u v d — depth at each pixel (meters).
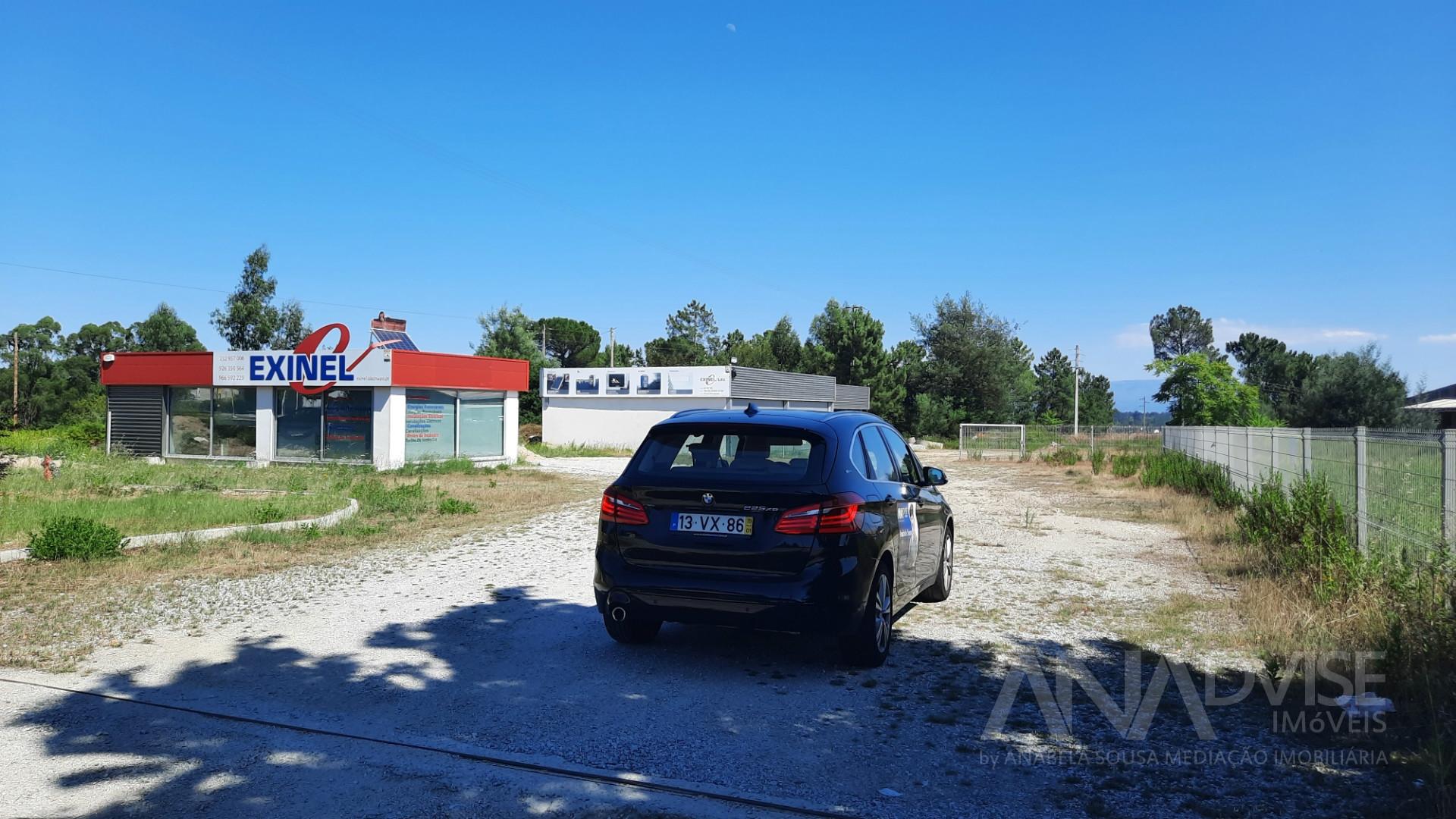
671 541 5.93
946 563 8.47
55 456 23.61
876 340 69.25
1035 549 11.58
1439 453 6.55
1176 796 3.99
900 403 70.94
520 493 19.22
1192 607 7.87
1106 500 18.98
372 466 24.78
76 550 9.67
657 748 4.57
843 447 6.24
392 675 5.80
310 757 4.42
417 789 4.04
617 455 39.50
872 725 4.93
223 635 6.76
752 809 3.87
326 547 11.10
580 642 6.68
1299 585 8.00
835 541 5.68
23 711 5.06
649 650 6.48
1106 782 4.14
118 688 5.49
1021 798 3.98
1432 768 3.95
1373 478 8.26
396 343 27.52
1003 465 34.84
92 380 62.69
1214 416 47.03
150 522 12.44
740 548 5.76
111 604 7.71
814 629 5.64
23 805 3.83
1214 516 14.42
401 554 10.63
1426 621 5.59
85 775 4.17
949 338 74.12
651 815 3.80
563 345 85.50
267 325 47.94
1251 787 4.07
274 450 27.28
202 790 4.01
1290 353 80.31
